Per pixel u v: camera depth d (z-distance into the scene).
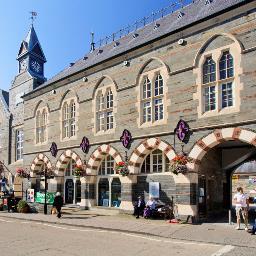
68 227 15.50
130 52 19.75
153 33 21.23
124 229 14.20
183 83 16.95
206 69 16.36
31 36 31.84
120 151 19.80
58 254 9.84
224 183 19.50
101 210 20.50
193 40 16.75
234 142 17.34
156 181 18.06
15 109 31.27
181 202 16.30
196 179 16.23
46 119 26.41
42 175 24.98
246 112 14.51
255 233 12.86
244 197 13.91
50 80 28.27
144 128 18.53
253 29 14.64
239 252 10.16
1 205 23.45
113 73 20.86
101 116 21.69
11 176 30.41
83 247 10.84
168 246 11.05
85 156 22.19
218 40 15.83
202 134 15.91
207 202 17.33
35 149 27.03
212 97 16.06
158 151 18.45
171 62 17.62
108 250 10.40
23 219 18.64
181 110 16.88
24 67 31.39
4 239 12.35
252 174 29.22
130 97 19.59
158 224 15.42
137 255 9.77
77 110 23.31
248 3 14.75
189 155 16.28
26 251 10.26
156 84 18.56
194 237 12.46
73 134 23.92
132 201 18.83
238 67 14.96
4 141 32.03
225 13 15.57
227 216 17.81
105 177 21.34
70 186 24.23
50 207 21.06
